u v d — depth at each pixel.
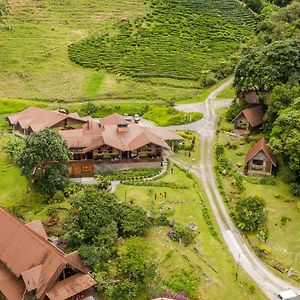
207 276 73.12
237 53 167.00
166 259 75.38
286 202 91.00
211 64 158.75
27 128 114.88
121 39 175.50
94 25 186.38
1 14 169.50
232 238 82.62
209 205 90.38
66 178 91.56
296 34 152.38
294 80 111.19
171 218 84.38
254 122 111.81
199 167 102.38
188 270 73.56
